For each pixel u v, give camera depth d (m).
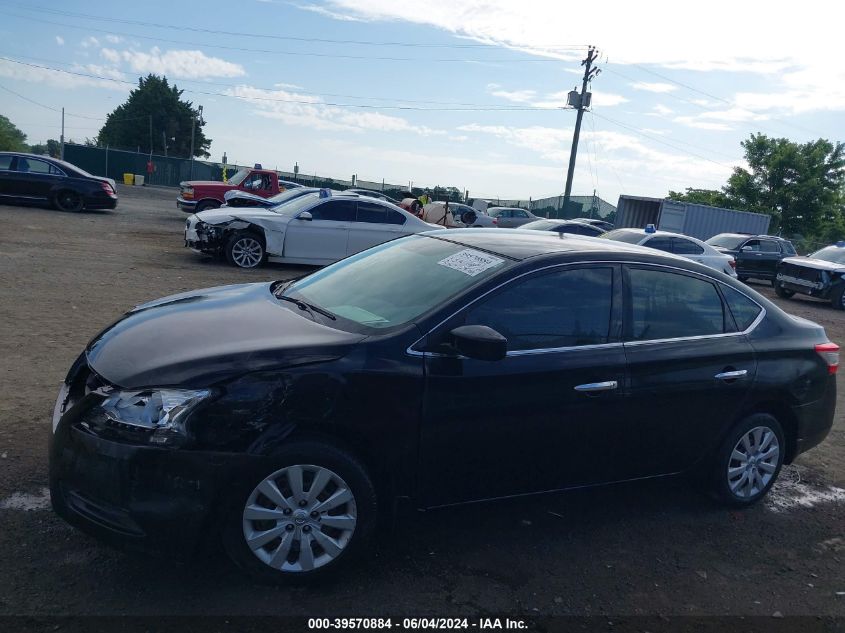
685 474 4.50
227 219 13.29
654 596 3.63
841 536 4.56
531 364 3.73
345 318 3.81
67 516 3.15
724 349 4.45
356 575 3.53
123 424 3.05
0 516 3.68
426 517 4.23
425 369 3.48
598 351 3.97
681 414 4.28
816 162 47.34
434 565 3.70
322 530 3.35
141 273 11.48
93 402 3.18
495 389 3.63
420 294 3.88
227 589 3.29
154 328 3.64
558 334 3.89
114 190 21.48
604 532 4.27
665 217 29.22
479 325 3.51
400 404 3.42
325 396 3.27
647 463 4.27
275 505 3.25
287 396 3.21
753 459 4.75
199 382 3.11
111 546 3.07
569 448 3.93
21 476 4.09
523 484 3.87
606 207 44.31
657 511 4.65
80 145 44.16
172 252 14.66
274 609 3.18
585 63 37.03
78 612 3.02
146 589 3.23
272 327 3.64
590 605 3.49
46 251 12.70
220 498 3.12
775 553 4.24
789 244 23.38
